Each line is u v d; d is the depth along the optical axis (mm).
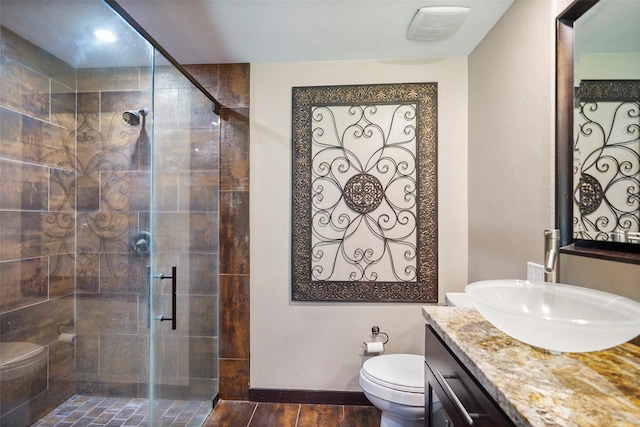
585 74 1060
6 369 1607
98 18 1531
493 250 1643
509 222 1492
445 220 1977
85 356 1911
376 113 1994
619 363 722
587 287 1022
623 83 928
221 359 2045
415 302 1983
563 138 1132
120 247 1896
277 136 2039
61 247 1869
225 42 1802
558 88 1145
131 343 1884
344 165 2008
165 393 1766
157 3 1459
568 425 495
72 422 1733
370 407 1960
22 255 1685
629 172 893
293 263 2021
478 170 1813
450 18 1568
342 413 1895
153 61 1744
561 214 1138
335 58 1984
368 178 1999
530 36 1325
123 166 1876
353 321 2004
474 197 1866
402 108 1983
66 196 1889
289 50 1890
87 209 1914
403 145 1985
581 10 1072
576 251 1060
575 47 1104
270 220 2037
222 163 2061
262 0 1436
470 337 873
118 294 1898
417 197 1979
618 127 933
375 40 1780
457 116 1969
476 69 1843
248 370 2031
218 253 2055
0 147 1584
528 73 1340
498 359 737
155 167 1813
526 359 738
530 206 1327
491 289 1005
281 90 2037
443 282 1975
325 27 1656
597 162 1000
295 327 2023
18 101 1653
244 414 1885
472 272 1894
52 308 1821
